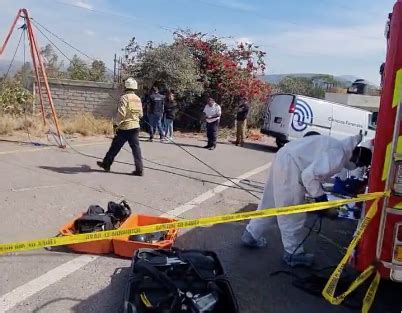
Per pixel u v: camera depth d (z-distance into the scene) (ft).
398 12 11.14
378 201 11.68
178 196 25.25
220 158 40.34
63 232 16.62
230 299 11.98
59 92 53.52
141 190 25.76
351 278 15.35
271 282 15.14
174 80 56.54
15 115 45.01
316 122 50.29
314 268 16.44
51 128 43.86
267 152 48.01
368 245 12.00
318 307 13.70
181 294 11.51
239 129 50.62
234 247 18.08
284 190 15.70
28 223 18.76
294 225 16.22
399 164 11.37
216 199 25.31
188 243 18.19
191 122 59.77
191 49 60.70
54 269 14.73
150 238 16.63
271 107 52.75
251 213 12.76
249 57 62.64
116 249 15.90
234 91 60.70
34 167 28.91
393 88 11.28
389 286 15.24
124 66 57.47
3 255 15.43
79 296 13.17
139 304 11.57
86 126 45.75
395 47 11.18
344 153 14.62
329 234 20.35
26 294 13.07
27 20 36.65
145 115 50.24
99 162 29.45
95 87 54.65
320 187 14.83
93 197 23.43
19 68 49.08
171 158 37.27
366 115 52.19
